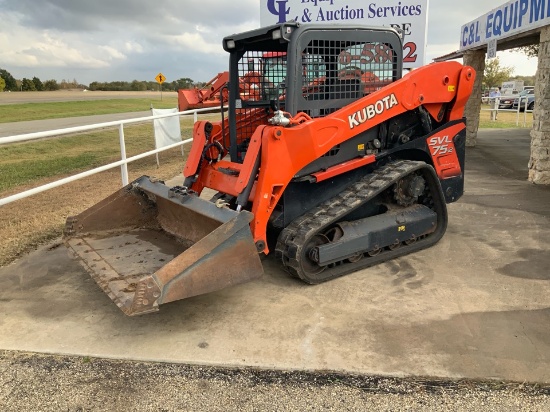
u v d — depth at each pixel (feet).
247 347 10.61
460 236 17.33
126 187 15.46
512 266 14.56
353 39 14.26
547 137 24.59
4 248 16.88
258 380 9.52
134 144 48.65
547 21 22.43
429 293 12.93
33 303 12.89
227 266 11.11
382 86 15.52
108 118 80.02
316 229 13.24
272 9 33.01
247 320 11.78
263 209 12.73
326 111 14.48
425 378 9.41
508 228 18.07
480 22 33.45
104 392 9.33
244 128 16.53
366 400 8.87
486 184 25.62
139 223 15.66
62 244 17.34
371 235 14.40
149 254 13.47
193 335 11.17
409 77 15.31
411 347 10.42
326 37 13.75
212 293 13.26
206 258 10.77
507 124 64.90
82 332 11.42
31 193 14.90
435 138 16.44
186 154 40.06
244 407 8.80
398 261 15.21
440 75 16.08
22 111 100.94
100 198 24.35
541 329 11.01
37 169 33.55
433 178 16.16
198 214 13.03
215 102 34.78
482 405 8.64
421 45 31.19
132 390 9.36
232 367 9.95
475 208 20.88
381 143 15.69
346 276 14.19
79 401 9.09
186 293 10.52
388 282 13.71
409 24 31.01
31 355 10.55
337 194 15.03
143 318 12.01
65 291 13.58
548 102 24.17
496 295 12.70
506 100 100.22
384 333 11.00
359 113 14.28
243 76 15.67
